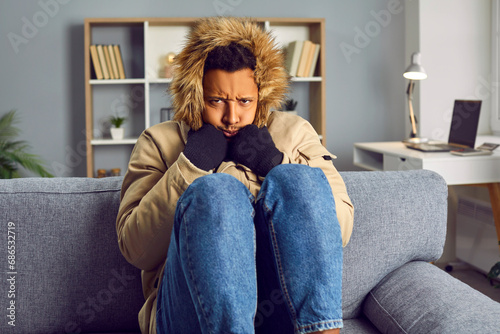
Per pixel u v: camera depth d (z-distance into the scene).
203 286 0.78
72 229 1.21
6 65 3.81
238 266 0.79
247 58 1.07
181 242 0.82
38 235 1.19
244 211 0.83
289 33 3.98
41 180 1.27
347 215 1.04
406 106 4.06
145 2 3.85
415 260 1.31
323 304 0.81
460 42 3.56
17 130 3.84
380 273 1.24
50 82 3.84
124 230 1.01
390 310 1.13
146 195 0.99
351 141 4.11
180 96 1.10
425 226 1.27
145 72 3.62
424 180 1.32
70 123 3.87
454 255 3.17
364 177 1.31
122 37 3.84
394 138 4.12
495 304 1.00
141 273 1.20
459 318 0.96
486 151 2.62
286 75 1.17
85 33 3.58
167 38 3.84
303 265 0.82
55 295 1.19
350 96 4.08
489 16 3.54
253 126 1.09
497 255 2.76
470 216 3.00
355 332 1.17
